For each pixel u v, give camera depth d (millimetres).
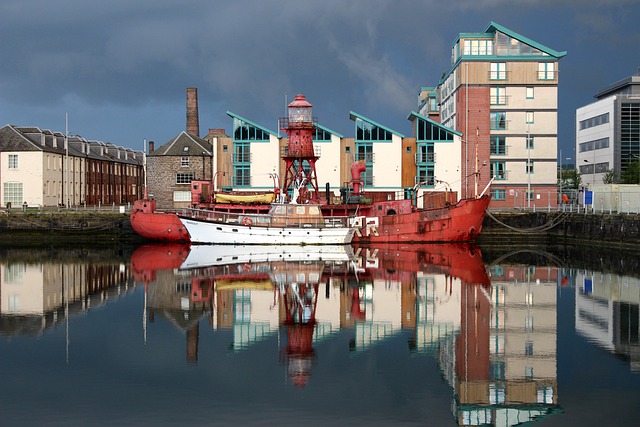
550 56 78000
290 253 54781
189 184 82812
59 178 83312
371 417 18125
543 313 30266
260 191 73312
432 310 30891
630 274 42125
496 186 78125
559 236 66688
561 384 20516
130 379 21094
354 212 62969
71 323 28625
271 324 28297
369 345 24938
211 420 17891
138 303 32938
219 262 48594
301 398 19469
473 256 52656
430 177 76312
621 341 25312
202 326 27984
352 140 76625
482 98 78062
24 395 19656
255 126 76188
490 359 23047
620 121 100375
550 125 78312
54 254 55594
